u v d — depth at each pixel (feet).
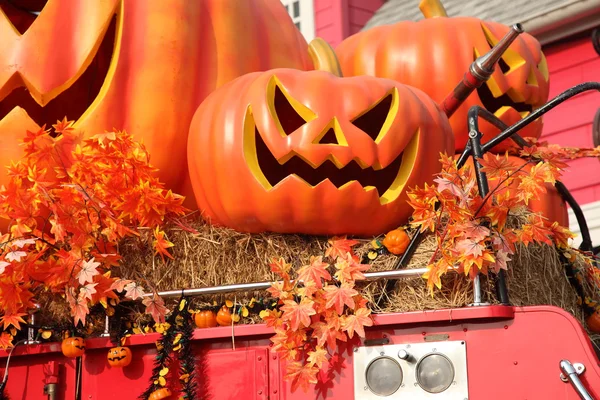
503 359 11.03
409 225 13.30
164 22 14.85
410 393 11.28
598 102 27.84
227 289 12.51
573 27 27.91
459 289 12.09
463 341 11.22
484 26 17.79
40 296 13.57
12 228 13.10
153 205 13.24
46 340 13.10
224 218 13.51
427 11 18.92
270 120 13.08
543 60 18.63
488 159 12.25
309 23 35.50
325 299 11.78
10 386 13.03
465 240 11.35
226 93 13.85
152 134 14.46
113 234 13.00
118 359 12.34
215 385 12.20
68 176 13.97
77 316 12.40
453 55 17.42
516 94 17.39
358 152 12.95
